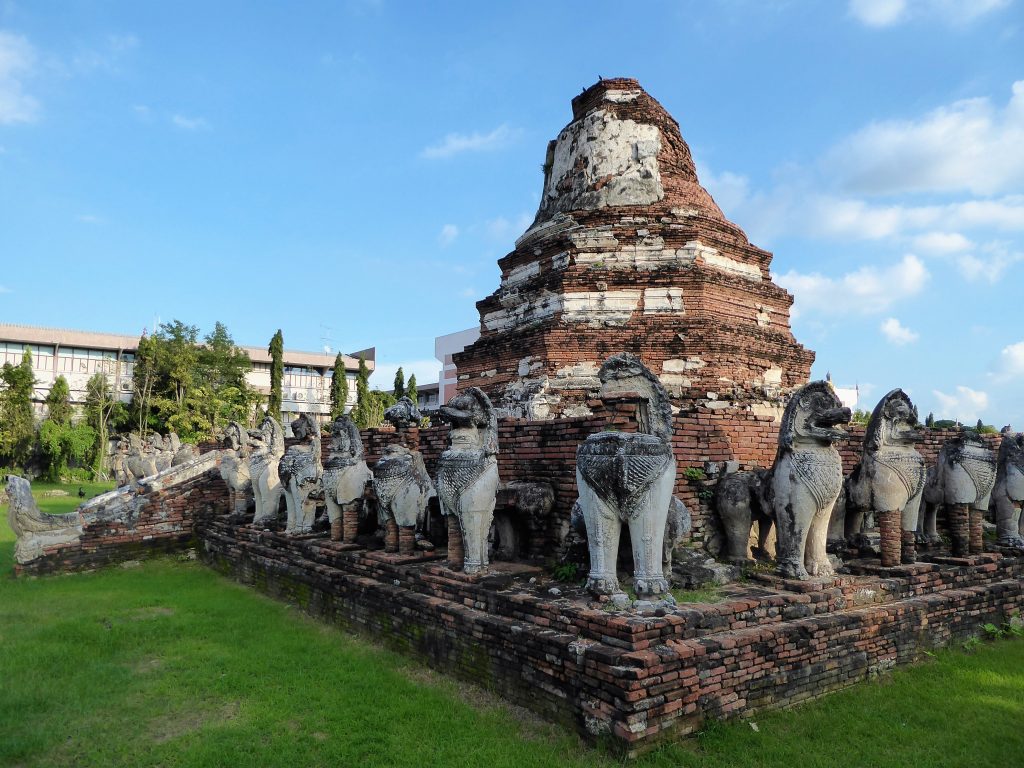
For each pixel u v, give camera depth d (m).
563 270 14.73
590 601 7.51
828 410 8.41
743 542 9.70
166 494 18.19
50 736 7.12
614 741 6.17
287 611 12.27
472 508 8.95
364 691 8.17
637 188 15.88
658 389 7.93
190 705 7.98
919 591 9.39
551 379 13.95
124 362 64.31
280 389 64.25
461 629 8.34
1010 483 11.48
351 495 12.20
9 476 15.97
